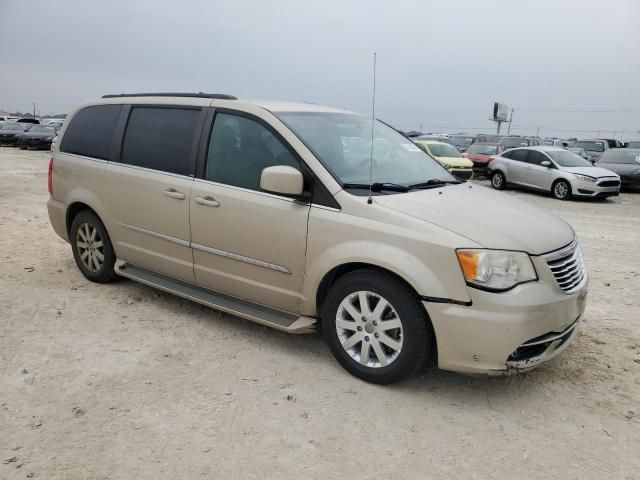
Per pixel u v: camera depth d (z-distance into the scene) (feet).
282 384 11.89
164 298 17.02
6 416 10.40
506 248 10.68
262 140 13.39
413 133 127.95
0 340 13.71
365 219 11.57
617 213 42.09
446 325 10.66
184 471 9.00
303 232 12.30
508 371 10.71
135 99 16.61
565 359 13.46
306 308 12.69
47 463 9.09
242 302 14.08
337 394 11.53
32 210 33.09
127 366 12.53
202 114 14.67
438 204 12.01
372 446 9.81
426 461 9.45
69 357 12.89
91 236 17.78
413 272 10.78
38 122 125.18
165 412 10.68
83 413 10.55
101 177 16.69
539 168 54.29
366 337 11.84
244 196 13.25
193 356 13.12
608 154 61.67
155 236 15.38
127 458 9.28
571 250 11.91
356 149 13.96
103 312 15.75
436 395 11.62
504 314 10.36
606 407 11.30
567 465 9.43
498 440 10.11
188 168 14.56
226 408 10.89
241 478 8.87
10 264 20.34
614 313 16.87
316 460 9.37
